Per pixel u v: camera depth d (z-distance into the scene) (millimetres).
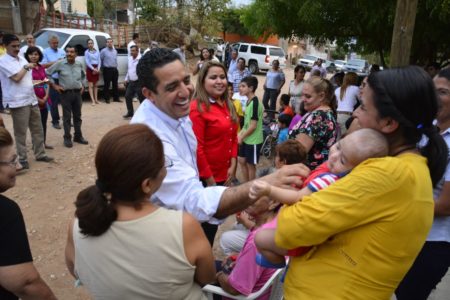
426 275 2123
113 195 1274
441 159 1321
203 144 2791
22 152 5617
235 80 10016
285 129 5809
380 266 1198
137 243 1251
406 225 1168
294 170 1531
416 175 1187
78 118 7035
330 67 30609
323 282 1276
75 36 10156
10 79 5273
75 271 1475
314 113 2928
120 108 10445
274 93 10711
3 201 1574
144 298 1291
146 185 1278
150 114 1845
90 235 1274
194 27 24375
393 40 3604
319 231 1204
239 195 1582
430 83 1204
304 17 6801
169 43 23391
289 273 1438
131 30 22328
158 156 1294
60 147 6863
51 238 3965
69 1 30000
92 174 5715
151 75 1771
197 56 23359
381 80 1235
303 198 1267
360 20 6902
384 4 6090
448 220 2068
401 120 1206
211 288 2152
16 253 1555
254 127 5004
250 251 2008
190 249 1311
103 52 10594
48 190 5090
